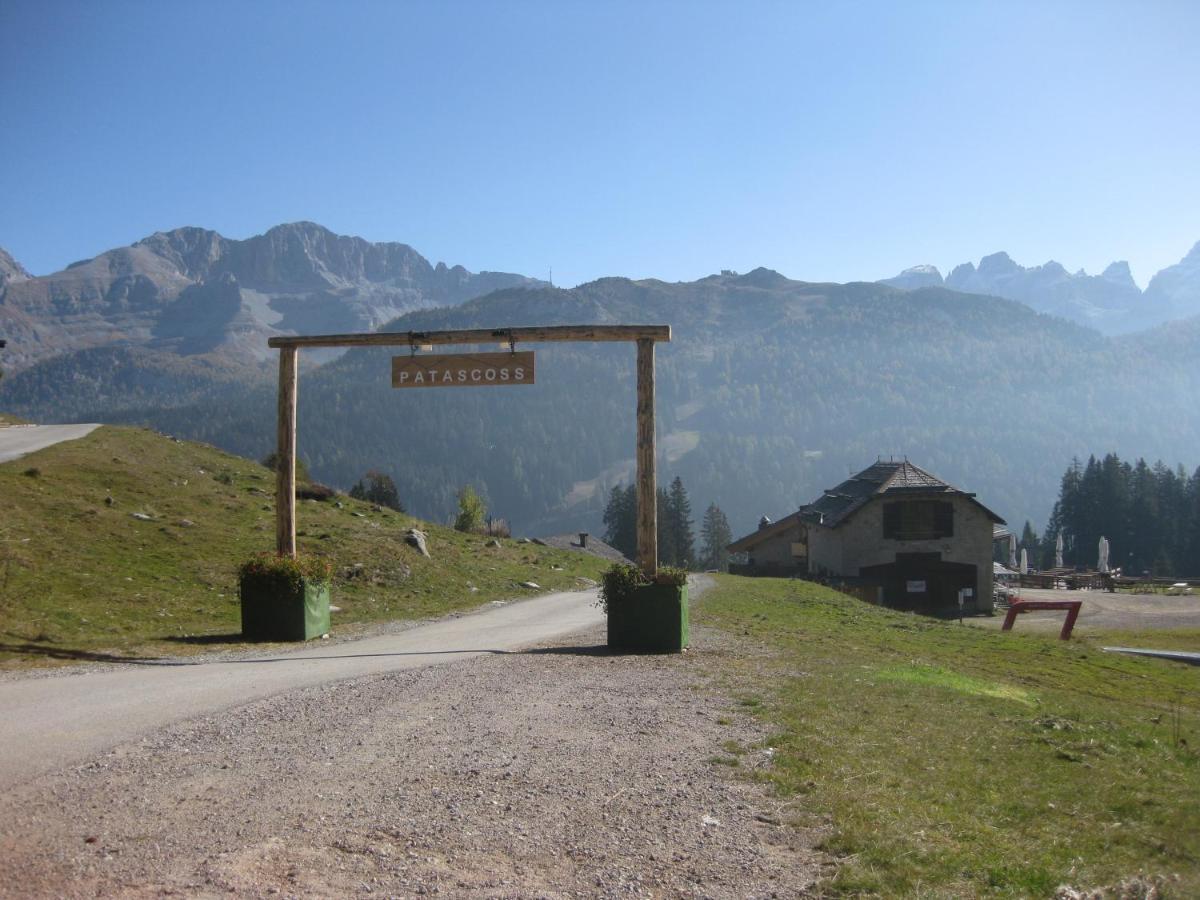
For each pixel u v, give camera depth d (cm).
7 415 4722
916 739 955
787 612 2650
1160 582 7744
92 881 481
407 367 1584
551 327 1545
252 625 1619
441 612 2284
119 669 1213
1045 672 1986
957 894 543
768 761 797
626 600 1508
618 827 616
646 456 1530
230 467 3712
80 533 2206
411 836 575
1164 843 693
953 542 5553
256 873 504
